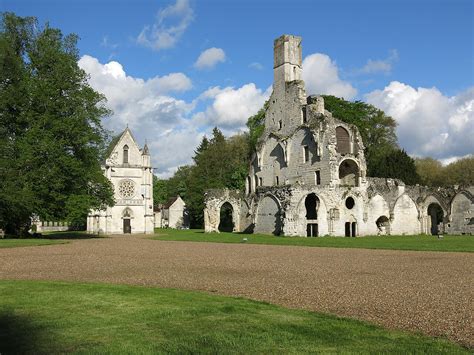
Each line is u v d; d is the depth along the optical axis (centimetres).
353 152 6281
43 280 1722
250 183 7550
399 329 1026
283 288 1545
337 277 1794
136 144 8488
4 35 4878
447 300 1321
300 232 5634
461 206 6006
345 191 5966
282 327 1003
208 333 953
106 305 1212
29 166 4562
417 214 6444
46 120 4612
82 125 4900
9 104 4606
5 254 2930
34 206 4622
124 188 8306
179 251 3198
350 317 1135
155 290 1445
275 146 7025
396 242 4009
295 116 6712
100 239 5247
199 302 1260
